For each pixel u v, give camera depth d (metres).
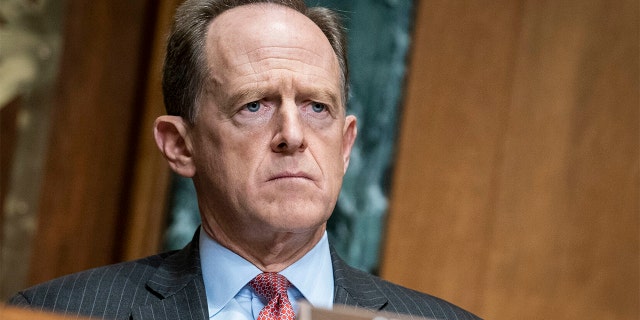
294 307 3.05
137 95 5.38
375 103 5.42
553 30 5.60
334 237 5.36
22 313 1.84
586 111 5.57
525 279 5.52
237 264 3.08
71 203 5.27
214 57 3.09
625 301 5.51
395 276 5.43
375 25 5.44
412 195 5.47
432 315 3.26
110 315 3.02
